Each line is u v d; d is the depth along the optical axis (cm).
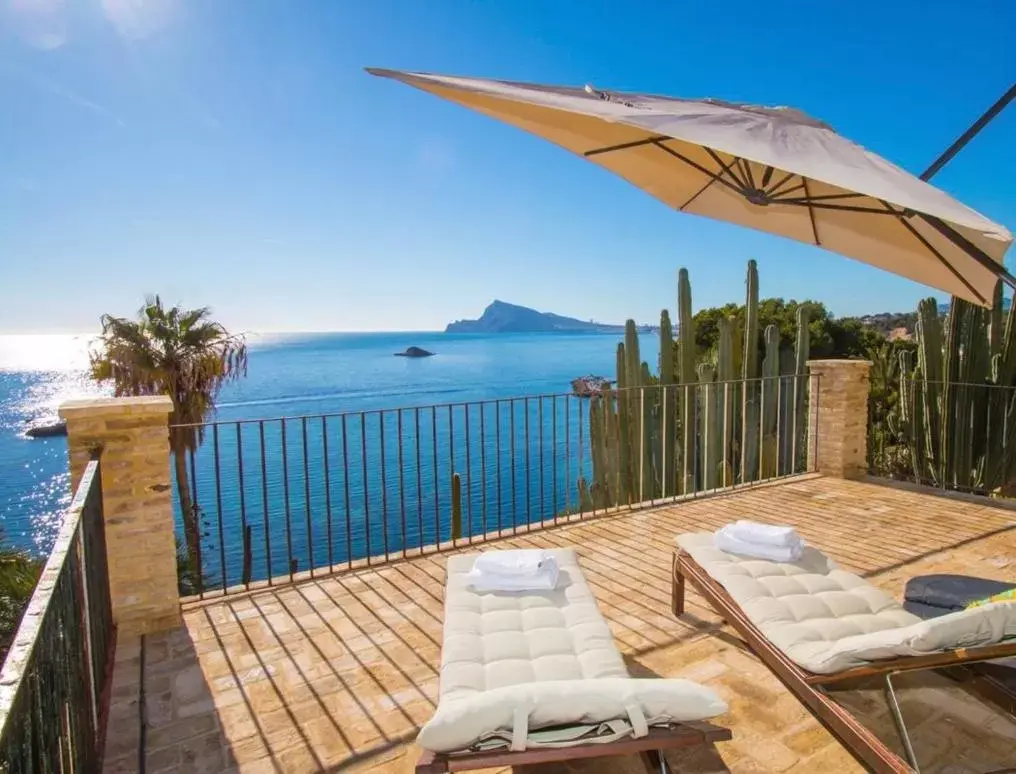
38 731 105
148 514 285
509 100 152
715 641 273
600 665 178
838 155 165
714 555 264
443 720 139
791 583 234
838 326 1420
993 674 190
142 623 286
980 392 657
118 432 277
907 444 779
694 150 272
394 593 330
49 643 122
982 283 260
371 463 2228
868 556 374
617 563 369
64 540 161
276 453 2350
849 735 166
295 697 235
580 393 491
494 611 213
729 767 193
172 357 1241
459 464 2244
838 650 173
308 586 339
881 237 277
